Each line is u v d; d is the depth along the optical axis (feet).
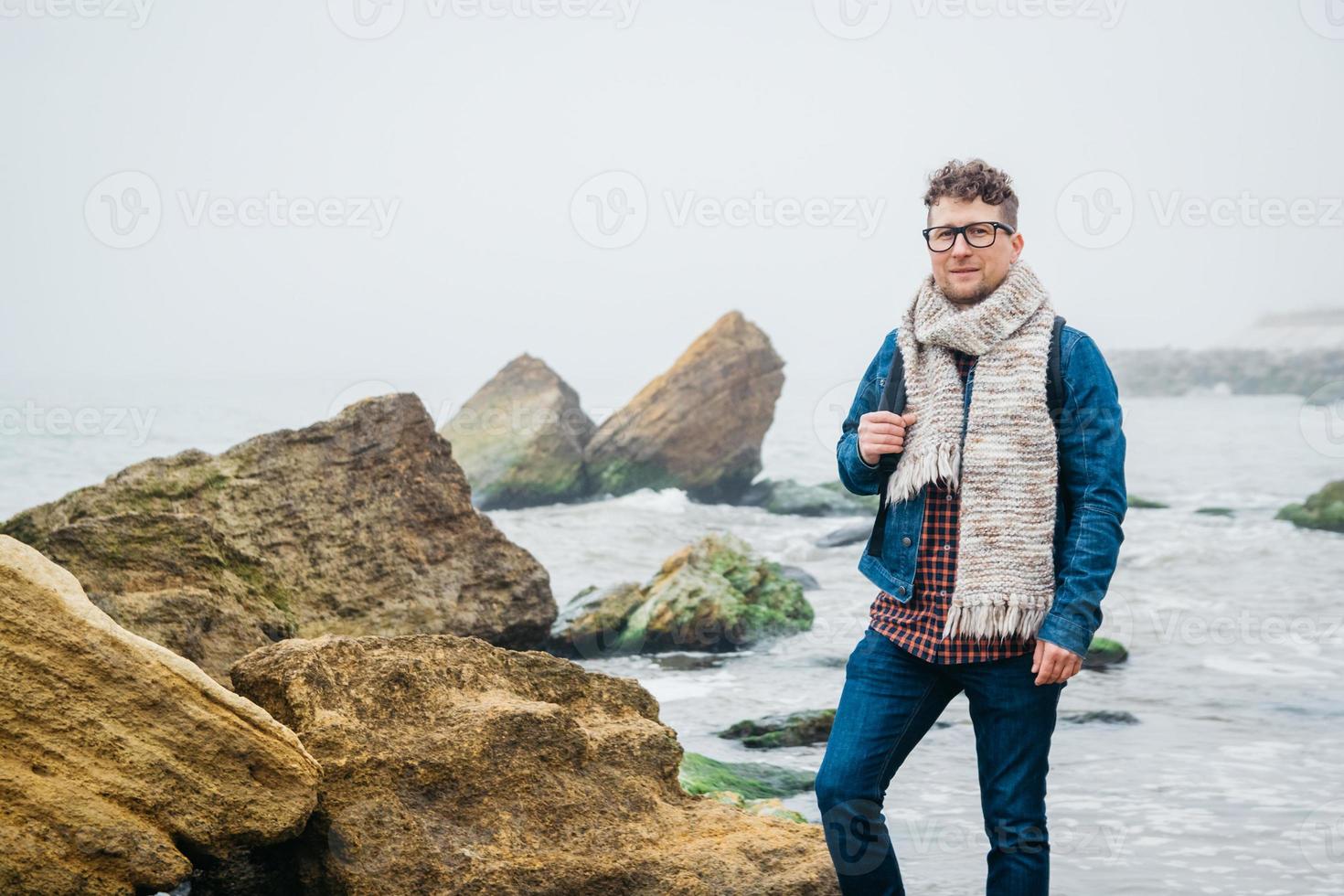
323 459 28.63
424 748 13.51
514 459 78.38
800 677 30.63
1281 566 47.78
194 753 12.08
